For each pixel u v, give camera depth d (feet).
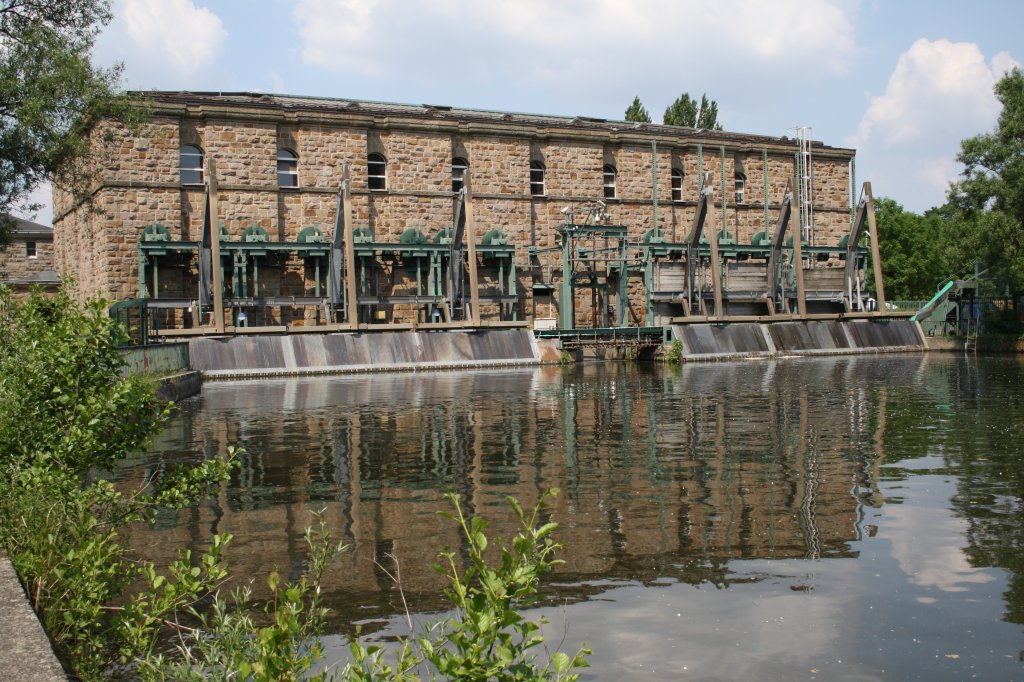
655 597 26.50
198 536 33.78
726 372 116.98
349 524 35.37
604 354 151.94
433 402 82.02
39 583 21.94
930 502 38.04
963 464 46.85
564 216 157.69
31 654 15.97
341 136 149.28
